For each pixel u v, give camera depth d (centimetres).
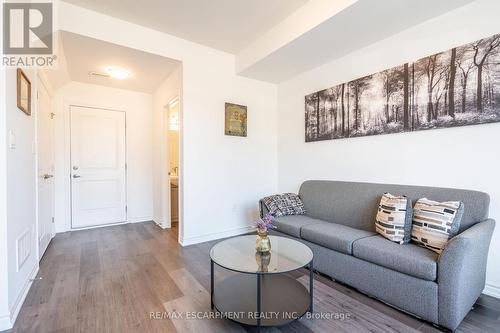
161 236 358
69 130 380
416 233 194
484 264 181
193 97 322
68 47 273
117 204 422
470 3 203
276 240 218
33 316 172
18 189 186
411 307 171
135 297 197
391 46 254
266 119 396
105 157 410
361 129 281
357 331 158
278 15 263
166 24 279
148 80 382
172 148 474
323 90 324
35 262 233
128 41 274
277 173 408
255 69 342
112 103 416
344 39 260
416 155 238
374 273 192
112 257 279
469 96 202
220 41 319
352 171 294
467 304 162
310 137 344
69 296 198
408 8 209
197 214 329
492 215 195
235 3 242
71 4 242
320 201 299
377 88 265
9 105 169
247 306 171
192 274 238
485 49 194
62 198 376
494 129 193
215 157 343
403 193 232
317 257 237
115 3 241
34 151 238
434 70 222
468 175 206
